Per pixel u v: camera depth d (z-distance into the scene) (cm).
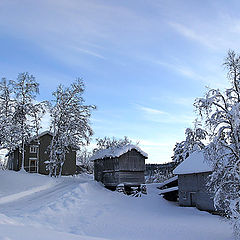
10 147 3606
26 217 2255
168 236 1919
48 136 5316
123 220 2464
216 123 1809
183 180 3484
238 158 1773
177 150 5134
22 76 4062
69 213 2580
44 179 3759
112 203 3112
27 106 4006
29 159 5122
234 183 1773
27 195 3138
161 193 3819
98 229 2114
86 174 6384
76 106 4072
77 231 2006
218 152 1847
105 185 3959
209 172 3011
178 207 3328
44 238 1141
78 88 4116
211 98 1808
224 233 1966
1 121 3516
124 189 3678
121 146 4016
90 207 2841
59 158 4288
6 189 3250
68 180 3969
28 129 4094
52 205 2698
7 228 1288
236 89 1872
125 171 3803
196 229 2108
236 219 1619
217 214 2797
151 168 7706
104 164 4066
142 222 2392
